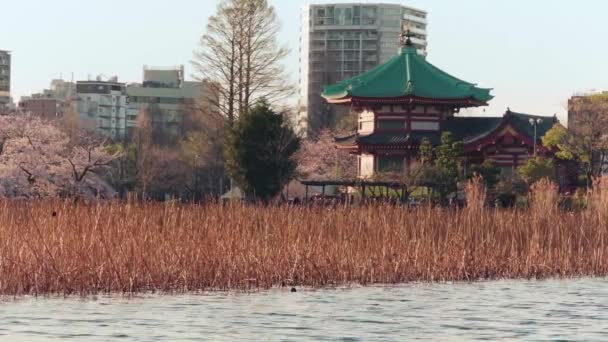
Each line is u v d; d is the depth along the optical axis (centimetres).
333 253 8231
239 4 18825
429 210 9250
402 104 16950
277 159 15162
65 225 7606
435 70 17475
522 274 8819
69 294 7269
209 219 8256
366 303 7281
